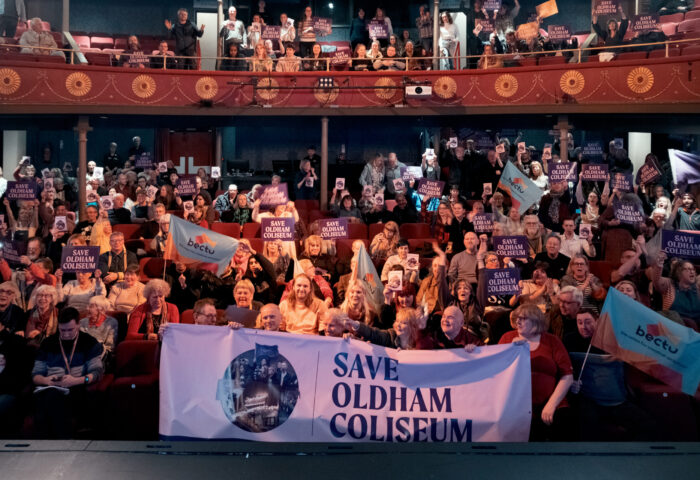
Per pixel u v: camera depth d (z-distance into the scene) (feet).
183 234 31.53
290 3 80.69
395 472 14.12
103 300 26.94
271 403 21.34
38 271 32.58
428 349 23.47
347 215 52.90
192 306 33.04
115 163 67.31
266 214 45.83
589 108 57.31
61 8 78.02
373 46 63.05
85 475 13.87
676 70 55.26
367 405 21.35
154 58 64.28
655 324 21.94
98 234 41.11
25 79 56.70
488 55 58.75
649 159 49.73
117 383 23.54
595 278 32.14
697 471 14.15
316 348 21.53
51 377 23.02
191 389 21.29
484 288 29.89
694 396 23.13
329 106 59.98
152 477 13.82
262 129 75.56
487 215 41.16
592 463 14.52
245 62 63.05
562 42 63.46
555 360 22.41
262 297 32.86
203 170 58.03
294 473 14.06
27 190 44.73
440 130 69.15
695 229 47.67
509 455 14.85
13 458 14.52
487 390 21.38
